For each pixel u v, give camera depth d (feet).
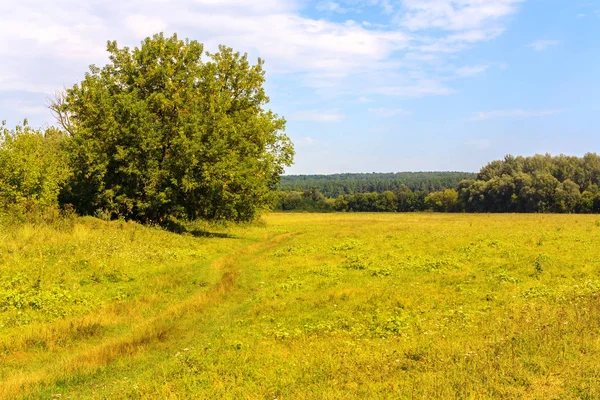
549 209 289.33
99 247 64.54
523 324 32.55
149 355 33.27
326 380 25.88
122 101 94.48
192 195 105.91
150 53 107.55
